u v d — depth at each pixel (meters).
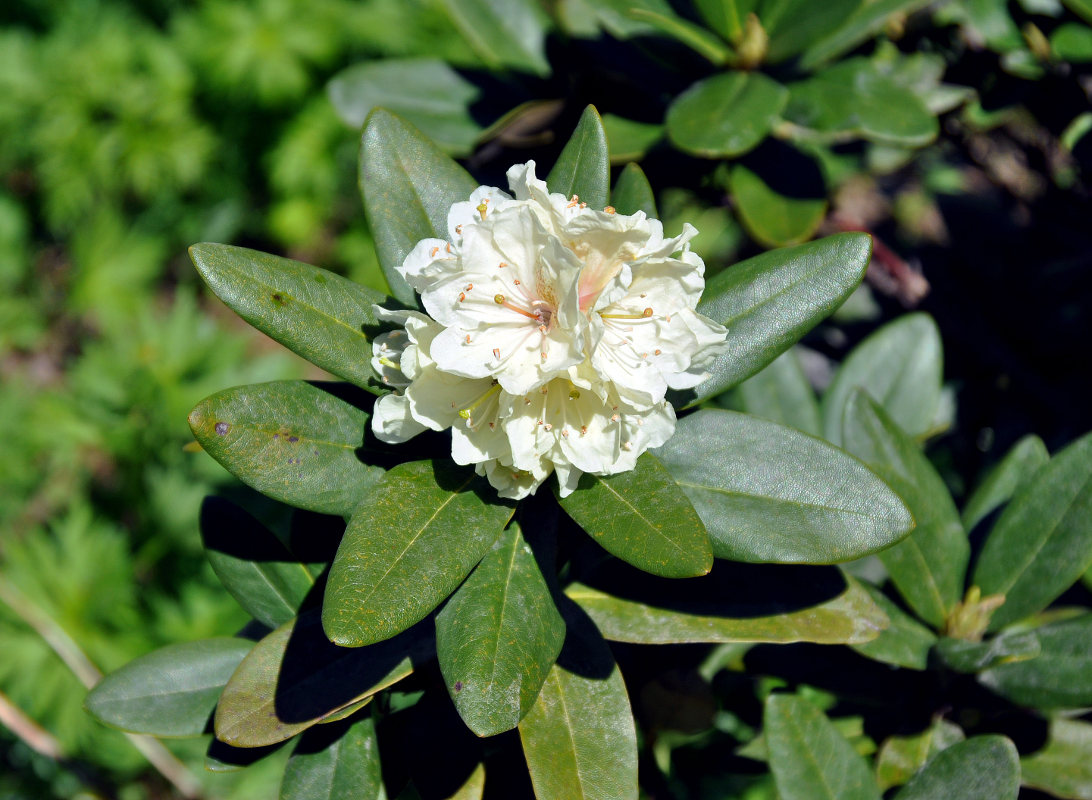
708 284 0.65
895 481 0.71
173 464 1.31
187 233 1.94
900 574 0.70
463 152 0.80
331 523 0.69
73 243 1.84
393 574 0.60
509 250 0.60
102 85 1.81
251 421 0.62
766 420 0.64
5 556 1.30
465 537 0.61
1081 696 0.66
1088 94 0.81
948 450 0.93
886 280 0.91
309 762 0.66
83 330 1.86
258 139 1.90
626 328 0.61
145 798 1.05
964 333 0.89
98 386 1.33
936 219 1.33
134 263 1.75
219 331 1.40
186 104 1.86
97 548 1.22
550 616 0.62
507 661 0.60
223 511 0.69
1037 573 0.70
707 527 0.63
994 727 0.70
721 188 0.84
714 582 0.67
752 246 1.00
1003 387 0.89
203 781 1.02
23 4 1.94
